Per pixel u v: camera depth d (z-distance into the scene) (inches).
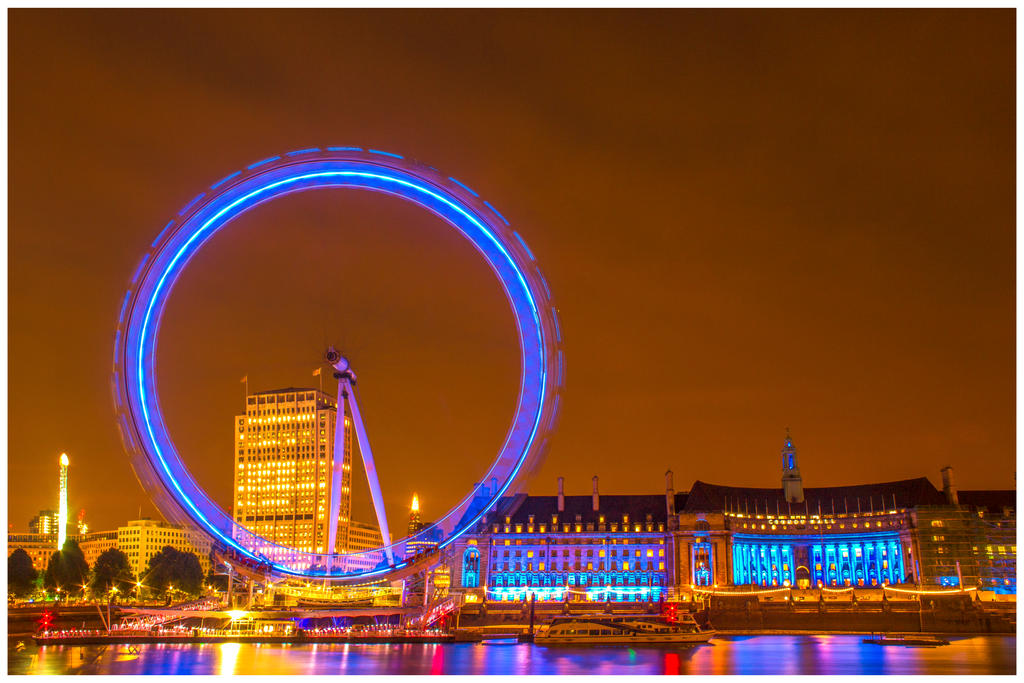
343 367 7790.4
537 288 6314.0
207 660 6166.3
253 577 6171.3
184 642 7593.5
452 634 7805.1
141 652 6732.3
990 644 7268.7
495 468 6259.8
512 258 6363.2
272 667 5787.4
